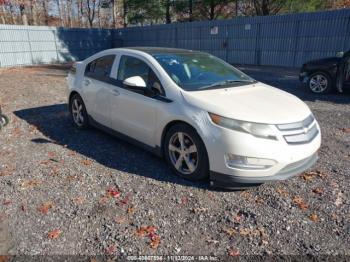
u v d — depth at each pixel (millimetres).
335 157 4160
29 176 3621
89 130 5387
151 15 28578
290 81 11102
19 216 2844
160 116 3654
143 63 4066
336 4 21266
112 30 25812
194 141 3340
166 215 2863
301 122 3281
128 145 4645
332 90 8734
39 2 34312
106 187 3365
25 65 19609
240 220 2795
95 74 4887
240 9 24719
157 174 3676
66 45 22625
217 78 4035
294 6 20453
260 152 2998
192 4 25656
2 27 17938
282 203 3045
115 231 2637
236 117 3076
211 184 3299
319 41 14773
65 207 2984
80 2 39469
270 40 16766
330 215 2855
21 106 7230
